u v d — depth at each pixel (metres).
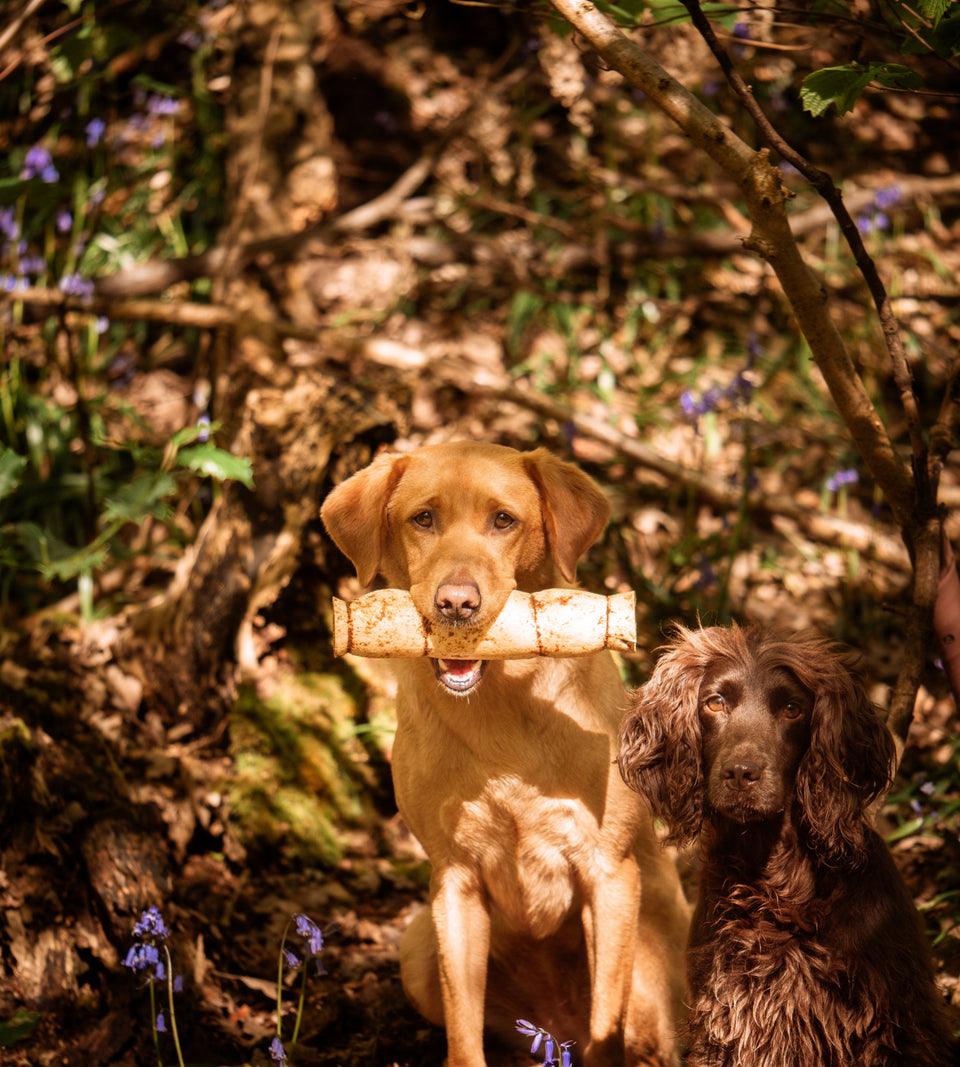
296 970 2.17
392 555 1.92
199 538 2.51
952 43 1.74
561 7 1.78
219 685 2.46
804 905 1.77
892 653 2.80
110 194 3.37
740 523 2.77
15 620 2.61
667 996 2.01
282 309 3.05
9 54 3.25
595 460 3.07
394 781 2.00
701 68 3.55
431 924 2.04
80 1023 2.00
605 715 1.94
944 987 1.98
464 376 2.95
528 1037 2.10
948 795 2.43
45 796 2.12
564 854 1.93
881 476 1.93
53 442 2.95
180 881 2.24
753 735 1.73
